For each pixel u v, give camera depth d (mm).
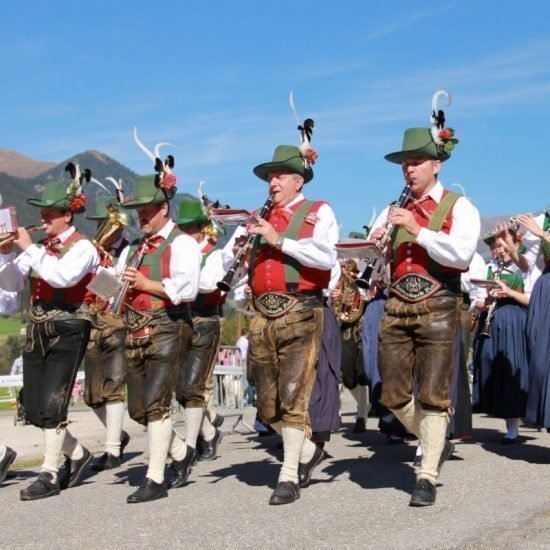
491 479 6398
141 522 5516
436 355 5738
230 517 5512
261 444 9328
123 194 8148
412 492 5926
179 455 6715
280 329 6023
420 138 5895
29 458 9148
